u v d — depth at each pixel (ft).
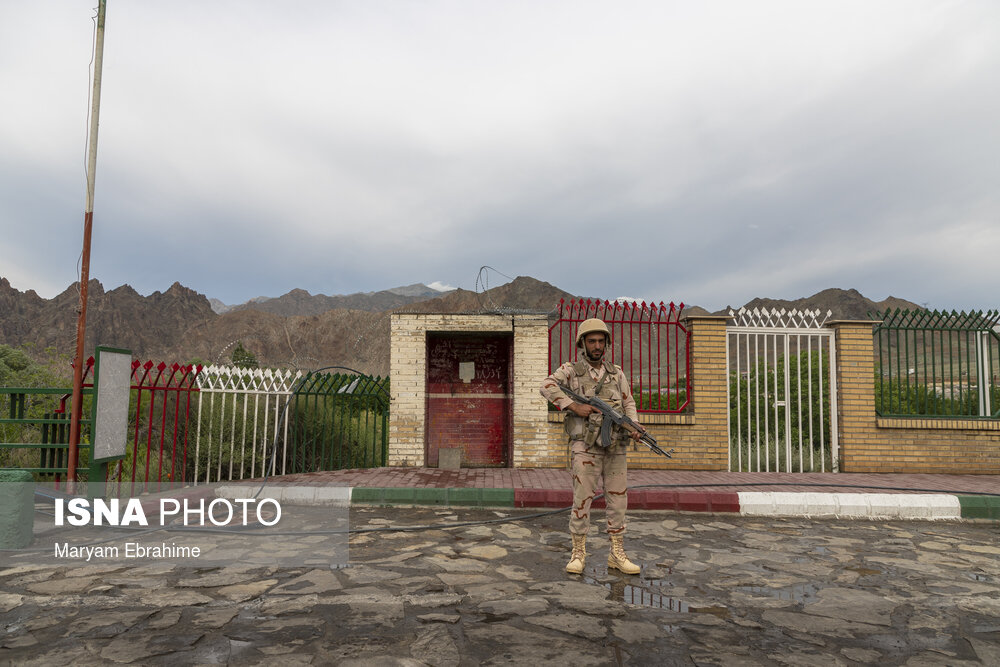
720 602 13.05
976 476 31.81
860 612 12.53
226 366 29.81
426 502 25.18
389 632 11.00
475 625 11.40
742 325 33.27
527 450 33.40
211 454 30.40
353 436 36.88
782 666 9.77
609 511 15.71
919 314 34.37
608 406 15.47
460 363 35.94
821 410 33.12
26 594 13.17
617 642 10.66
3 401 31.78
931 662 10.07
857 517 23.67
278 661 9.67
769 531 20.85
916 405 33.94
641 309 33.88
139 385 26.08
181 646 10.27
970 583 14.79
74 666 9.43
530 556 16.89
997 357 34.73
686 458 32.45
